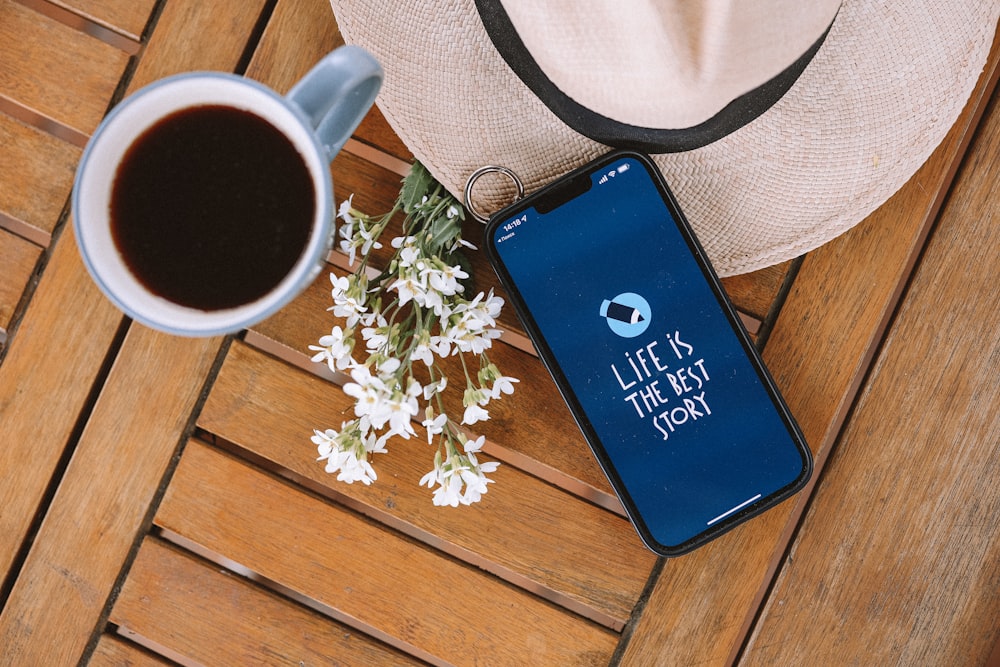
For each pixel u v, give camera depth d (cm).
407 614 60
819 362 59
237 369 60
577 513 60
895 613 60
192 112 39
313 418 60
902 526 60
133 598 60
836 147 53
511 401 60
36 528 61
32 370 60
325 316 60
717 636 59
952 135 59
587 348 54
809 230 55
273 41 59
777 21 41
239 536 60
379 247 58
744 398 54
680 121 45
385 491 60
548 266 54
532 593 61
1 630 60
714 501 55
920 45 51
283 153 39
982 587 59
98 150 37
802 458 54
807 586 60
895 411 60
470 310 50
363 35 53
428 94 54
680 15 40
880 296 59
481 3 48
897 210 59
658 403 55
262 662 60
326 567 60
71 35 61
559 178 52
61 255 60
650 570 60
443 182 54
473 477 51
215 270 40
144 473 60
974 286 60
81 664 60
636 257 54
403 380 60
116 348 61
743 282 60
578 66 44
